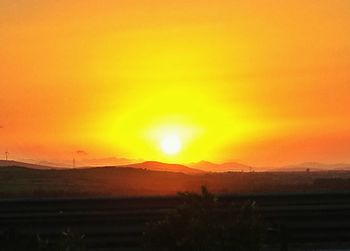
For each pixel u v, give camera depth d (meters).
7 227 17.70
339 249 17.08
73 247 14.22
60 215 17.83
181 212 13.59
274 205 18.95
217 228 13.12
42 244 13.91
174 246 13.42
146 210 18.30
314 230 17.52
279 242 16.38
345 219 17.81
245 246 13.10
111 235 17.38
